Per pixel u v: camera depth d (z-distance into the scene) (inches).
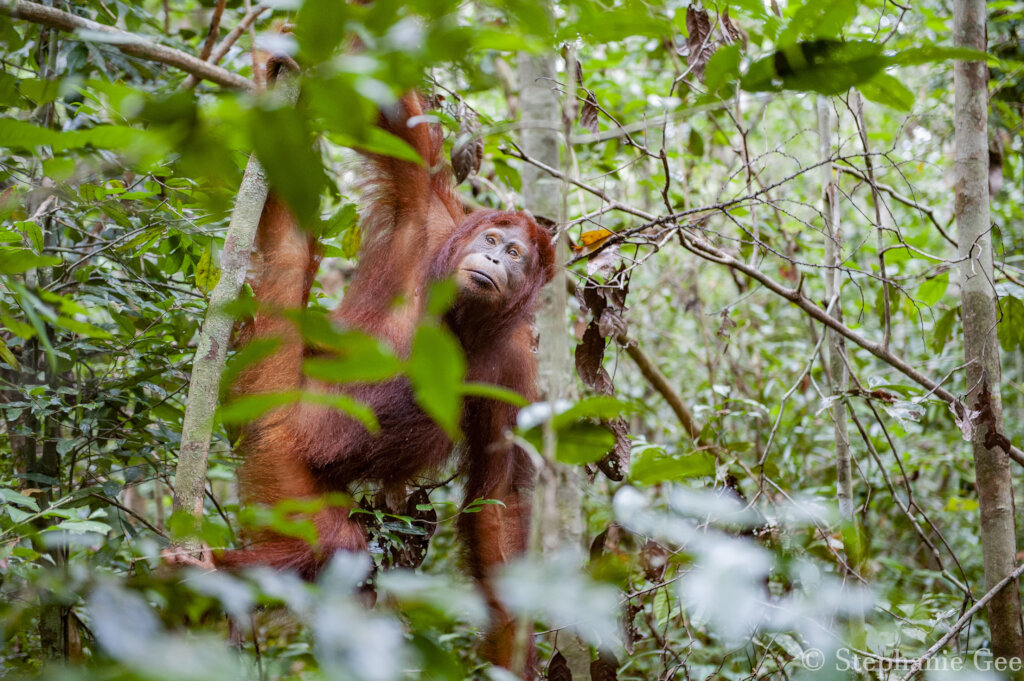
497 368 149.8
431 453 145.6
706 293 256.1
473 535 152.0
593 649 111.3
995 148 158.1
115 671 30.5
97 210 135.7
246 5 114.0
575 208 238.7
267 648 163.2
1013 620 130.1
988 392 134.9
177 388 139.6
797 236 223.6
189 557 86.6
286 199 33.8
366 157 141.6
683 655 138.6
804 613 51.6
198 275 131.6
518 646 53.4
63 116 166.7
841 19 40.8
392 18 35.2
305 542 124.3
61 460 146.8
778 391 219.9
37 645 137.9
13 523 98.0
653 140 211.8
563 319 75.3
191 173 36.5
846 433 147.2
